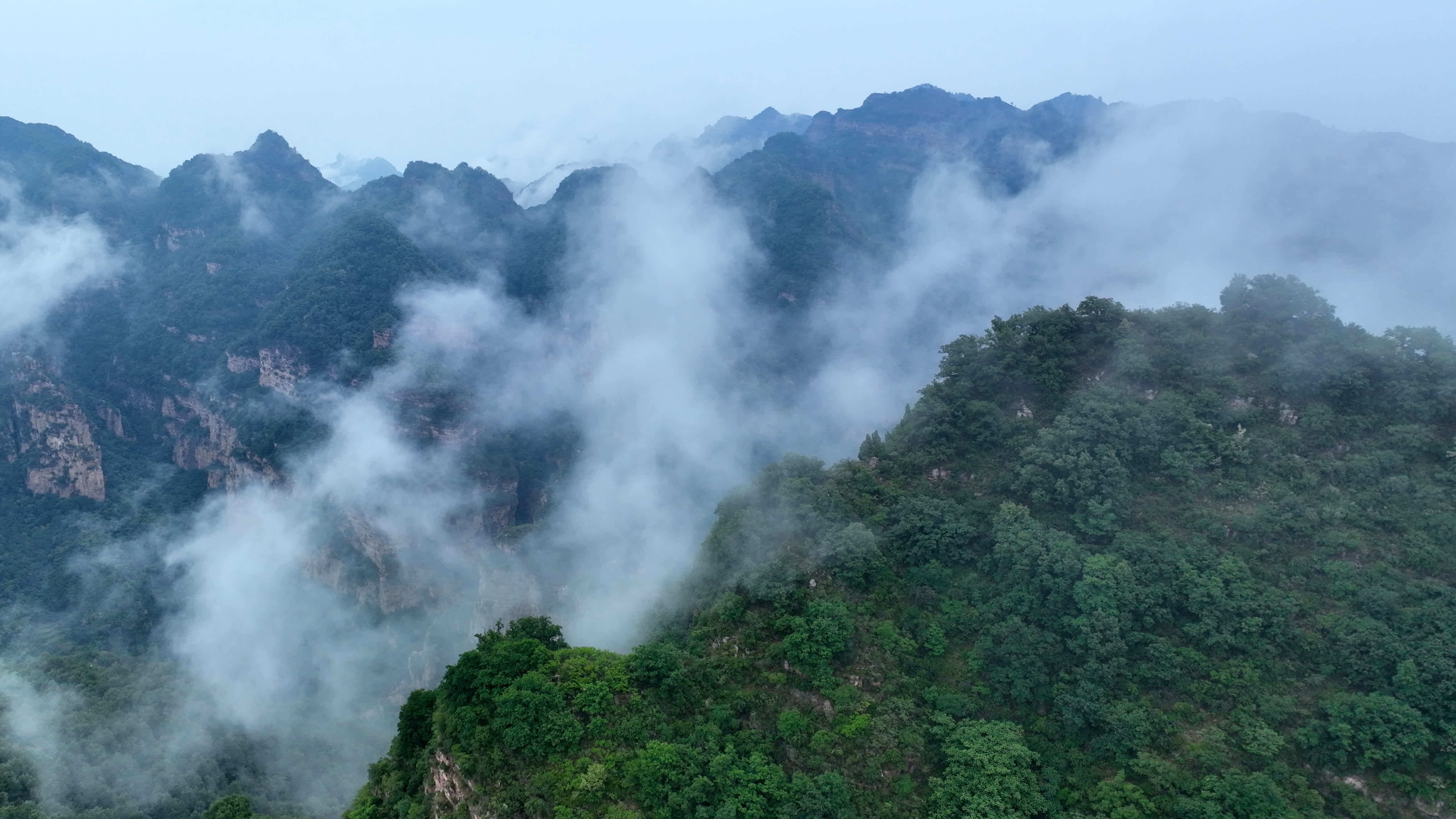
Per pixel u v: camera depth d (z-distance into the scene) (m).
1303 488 64.38
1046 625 58.59
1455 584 55.31
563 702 52.19
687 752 50.69
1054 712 54.34
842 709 55.50
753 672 58.91
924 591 63.53
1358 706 48.38
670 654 56.69
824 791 49.69
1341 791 47.12
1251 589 57.06
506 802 48.00
